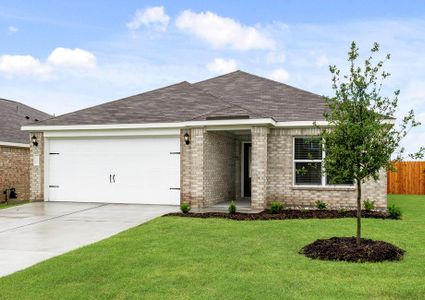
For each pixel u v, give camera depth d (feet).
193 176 50.57
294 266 24.47
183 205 45.39
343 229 35.22
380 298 19.33
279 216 42.19
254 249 28.45
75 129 54.75
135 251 28.09
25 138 72.59
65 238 33.73
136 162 54.13
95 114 56.44
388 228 35.94
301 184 51.49
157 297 19.71
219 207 50.78
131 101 59.00
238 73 68.03
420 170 83.92
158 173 53.36
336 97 28.17
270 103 56.54
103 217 43.29
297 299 19.17
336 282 21.56
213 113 50.62
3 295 20.45
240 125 49.55
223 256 26.68
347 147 27.48
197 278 22.27
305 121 50.08
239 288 20.65
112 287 21.18
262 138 48.62
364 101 27.55
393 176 85.25
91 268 24.36
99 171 55.26
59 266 25.02
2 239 33.47
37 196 56.34
